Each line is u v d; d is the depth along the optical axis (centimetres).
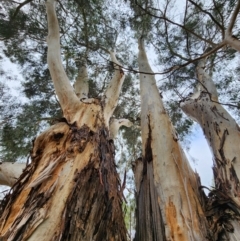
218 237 228
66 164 286
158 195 278
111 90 495
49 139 324
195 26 675
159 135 353
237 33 522
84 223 229
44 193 241
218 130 373
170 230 238
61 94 412
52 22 485
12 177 365
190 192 276
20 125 683
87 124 370
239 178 292
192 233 230
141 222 273
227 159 323
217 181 312
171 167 303
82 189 261
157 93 450
